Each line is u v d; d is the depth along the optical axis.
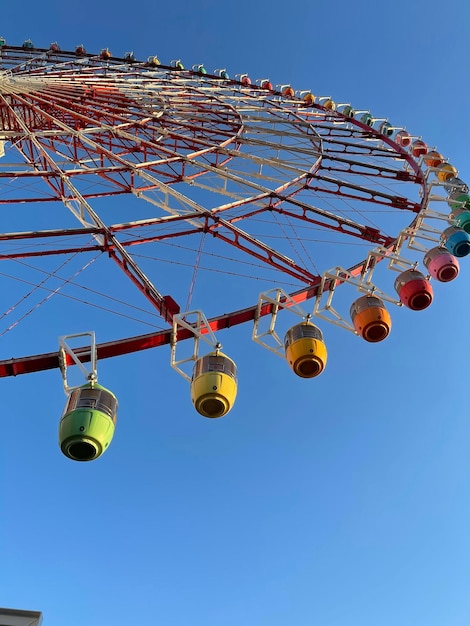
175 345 12.88
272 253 16.11
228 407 12.28
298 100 33.03
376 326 15.05
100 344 12.24
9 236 14.66
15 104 22.44
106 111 22.95
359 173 22.73
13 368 11.48
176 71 33.59
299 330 14.02
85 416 11.17
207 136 23.88
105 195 19.39
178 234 16.89
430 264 17.98
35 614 7.16
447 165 23.55
